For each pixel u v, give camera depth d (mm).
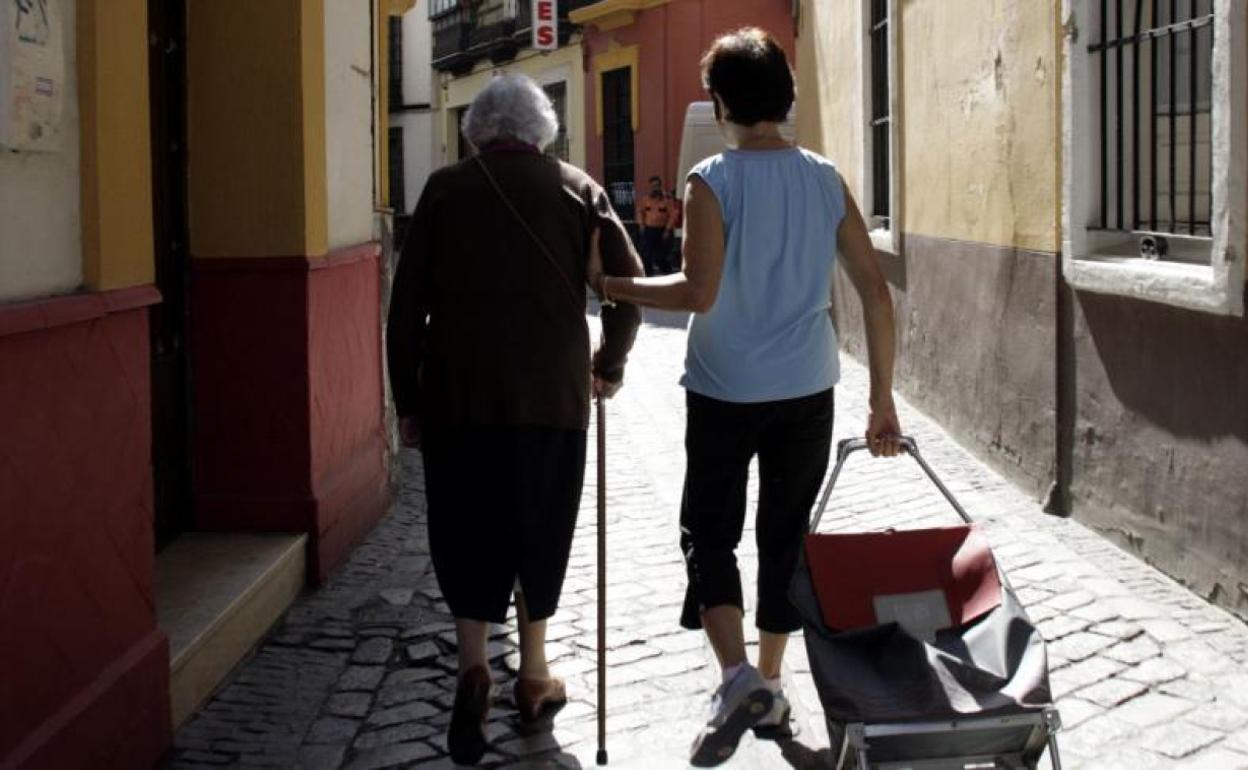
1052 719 2771
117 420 3539
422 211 3891
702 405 3592
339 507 5793
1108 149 5973
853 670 2910
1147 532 5430
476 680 3627
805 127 14406
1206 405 4914
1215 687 4180
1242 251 4602
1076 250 6035
